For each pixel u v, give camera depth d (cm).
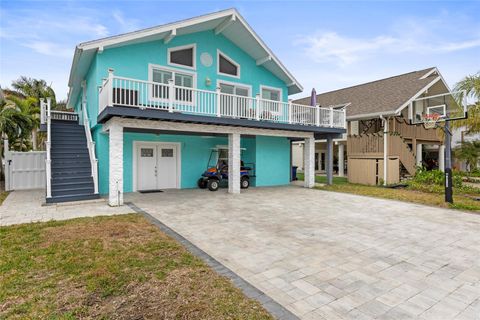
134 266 400
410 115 1516
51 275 370
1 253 444
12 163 1202
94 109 1062
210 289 339
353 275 388
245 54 1366
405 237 564
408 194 1121
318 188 1308
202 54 1241
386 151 1443
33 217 691
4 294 320
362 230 612
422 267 418
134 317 280
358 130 1752
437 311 301
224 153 1366
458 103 1245
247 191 1205
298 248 494
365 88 1980
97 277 363
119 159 861
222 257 449
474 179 1594
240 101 1127
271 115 1247
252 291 338
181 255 447
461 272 402
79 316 281
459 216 754
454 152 1862
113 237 531
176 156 1279
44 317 278
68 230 574
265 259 443
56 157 1017
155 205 872
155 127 940
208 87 1249
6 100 1739
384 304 314
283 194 1125
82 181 954
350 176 1588
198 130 1032
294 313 293
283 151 1477
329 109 1334
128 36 1003
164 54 1148
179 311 290
